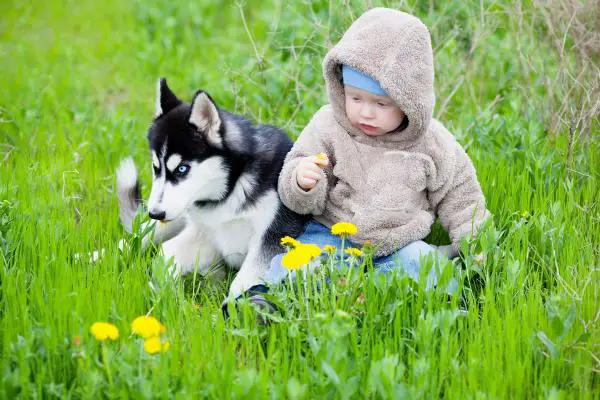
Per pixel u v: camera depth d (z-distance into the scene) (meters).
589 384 4.08
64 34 11.64
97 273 4.96
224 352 4.16
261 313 4.34
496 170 6.38
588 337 4.21
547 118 7.12
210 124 5.10
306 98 7.94
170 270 5.49
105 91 9.53
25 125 7.82
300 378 3.96
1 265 4.82
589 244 5.30
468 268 4.83
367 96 4.89
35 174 6.63
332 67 5.02
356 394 3.83
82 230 5.70
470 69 8.07
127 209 5.86
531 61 7.70
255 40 10.73
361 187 5.08
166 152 5.12
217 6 12.23
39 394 3.73
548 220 5.37
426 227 5.09
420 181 5.05
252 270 5.29
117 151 7.43
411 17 4.86
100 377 3.71
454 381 3.93
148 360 3.88
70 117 8.52
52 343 4.02
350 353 4.21
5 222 5.34
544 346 4.27
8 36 11.49
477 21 8.58
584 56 6.64
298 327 4.27
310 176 4.88
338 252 5.13
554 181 6.24
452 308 4.47
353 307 4.44
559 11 6.99
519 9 7.35
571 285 4.89
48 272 4.82
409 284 4.61
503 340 4.29
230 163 5.20
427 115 4.90
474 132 7.11
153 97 9.21
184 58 10.61
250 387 3.61
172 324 4.44
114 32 11.67
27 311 4.44
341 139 5.15
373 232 5.01
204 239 5.71
